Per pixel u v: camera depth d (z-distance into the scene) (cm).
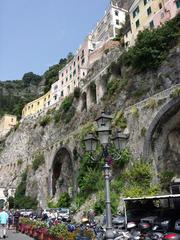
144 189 2366
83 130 3722
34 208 4550
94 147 1202
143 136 2638
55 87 8250
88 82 4997
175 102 2434
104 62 5269
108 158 1114
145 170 2444
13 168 6462
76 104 5172
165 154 2477
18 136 7381
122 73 4025
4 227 2030
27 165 5609
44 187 4606
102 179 2850
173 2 4181
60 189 4194
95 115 4178
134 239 1325
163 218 1572
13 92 16300
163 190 2300
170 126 2506
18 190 5288
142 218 1667
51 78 10588
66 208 3428
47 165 4672
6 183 6362
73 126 4897
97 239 1334
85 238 1311
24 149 6788
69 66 7706
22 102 11881
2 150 8000
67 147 3969
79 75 6944
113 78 4269
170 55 3188
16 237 2058
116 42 5806
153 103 2659
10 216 2869
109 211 1039
